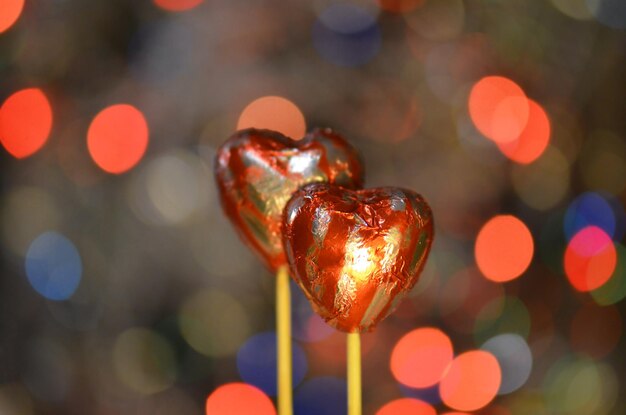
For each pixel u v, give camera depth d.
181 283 0.68
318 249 0.35
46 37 0.64
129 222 0.67
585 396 0.70
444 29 0.64
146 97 0.65
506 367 0.70
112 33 0.65
